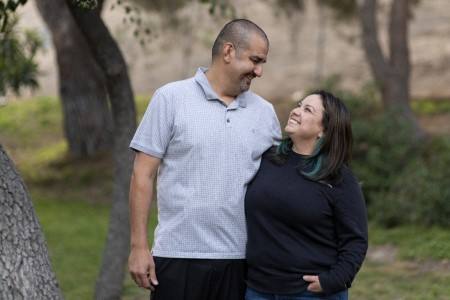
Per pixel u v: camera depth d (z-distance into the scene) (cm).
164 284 364
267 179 359
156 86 1705
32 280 359
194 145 357
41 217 1112
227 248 361
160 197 367
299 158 362
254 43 356
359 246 350
